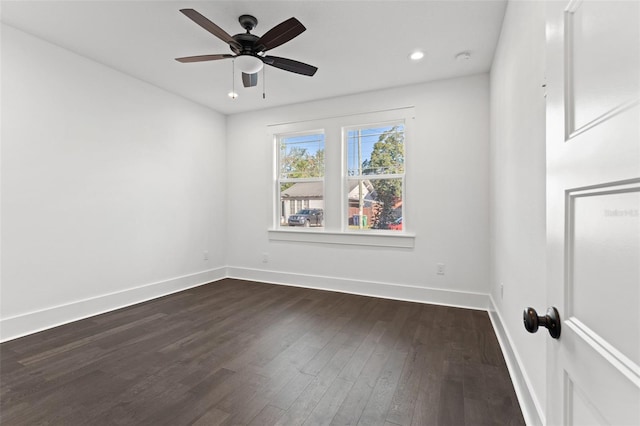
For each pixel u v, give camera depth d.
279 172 4.46
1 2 2.15
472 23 2.36
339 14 2.27
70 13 2.28
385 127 3.78
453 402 1.68
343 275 3.92
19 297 2.52
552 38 0.71
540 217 1.39
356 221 3.94
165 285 3.77
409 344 2.40
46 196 2.68
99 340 2.45
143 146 3.50
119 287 3.27
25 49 2.54
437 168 3.43
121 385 1.84
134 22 2.39
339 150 3.93
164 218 3.76
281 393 1.76
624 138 0.45
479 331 2.65
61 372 1.98
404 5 2.17
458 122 3.33
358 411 1.61
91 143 3.01
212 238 4.46
